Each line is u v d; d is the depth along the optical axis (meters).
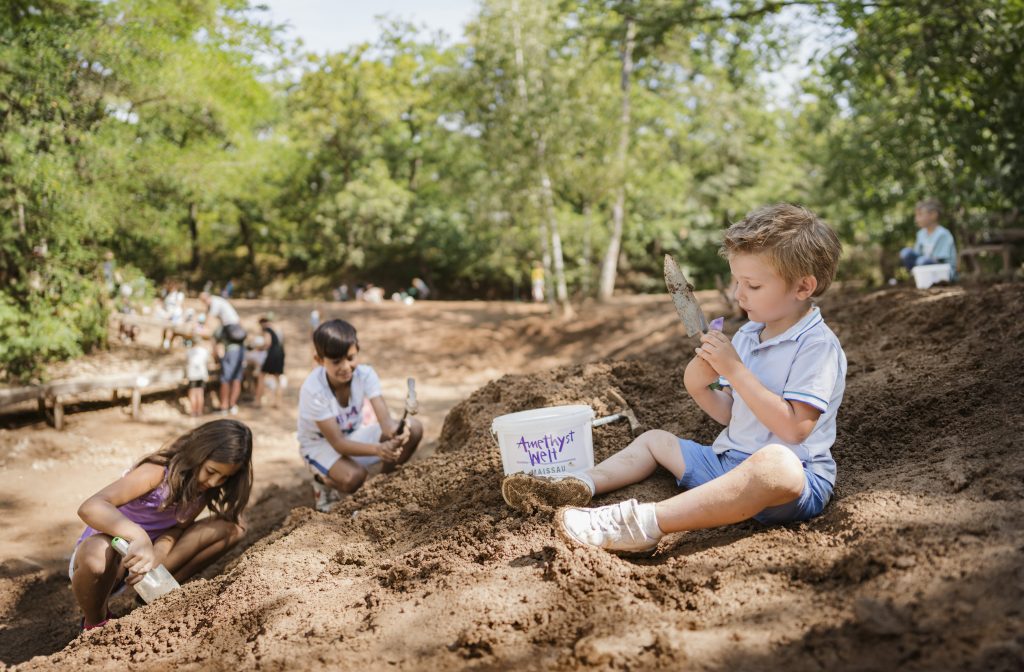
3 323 10.99
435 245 39.12
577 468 3.28
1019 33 9.91
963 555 2.27
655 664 2.10
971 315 4.77
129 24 13.11
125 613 4.16
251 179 18.16
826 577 2.39
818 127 17.19
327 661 2.40
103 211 12.64
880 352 4.77
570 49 18.11
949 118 11.56
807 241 2.69
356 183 37.59
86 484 7.56
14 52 11.29
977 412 3.50
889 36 11.12
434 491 3.80
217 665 2.59
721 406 3.08
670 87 27.48
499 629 2.41
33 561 5.41
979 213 13.25
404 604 2.70
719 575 2.53
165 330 14.52
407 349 17.22
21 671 2.94
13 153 11.04
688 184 34.34
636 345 14.12
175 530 4.08
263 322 11.96
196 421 10.73
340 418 5.27
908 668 1.87
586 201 19.83
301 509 4.12
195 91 14.28
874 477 3.08
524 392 4.83
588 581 2.57
